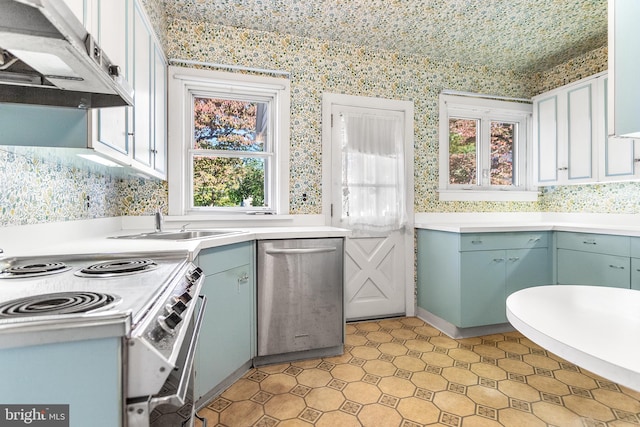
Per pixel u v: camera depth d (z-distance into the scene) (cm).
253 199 287
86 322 62
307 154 290
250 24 268
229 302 188
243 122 284
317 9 247
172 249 138
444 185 326
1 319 61
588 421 159
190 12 250
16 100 106
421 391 187
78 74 91
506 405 173
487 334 271
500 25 271
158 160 215
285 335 218
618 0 115
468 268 259
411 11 251
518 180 356
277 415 166
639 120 108
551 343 58
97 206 203
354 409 170
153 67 200
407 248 314
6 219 121
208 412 168
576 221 326
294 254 218
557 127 315
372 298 306
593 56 310
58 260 124
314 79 291
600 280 249
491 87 343
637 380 45
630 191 286
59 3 65
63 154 126
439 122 325
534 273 277
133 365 63
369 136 302
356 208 299
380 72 308
